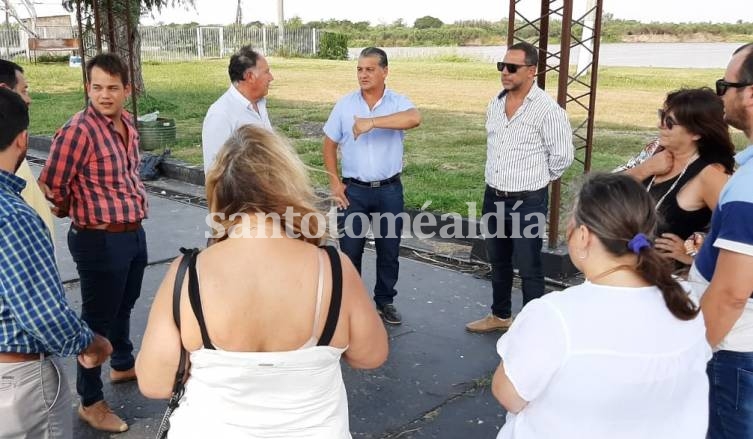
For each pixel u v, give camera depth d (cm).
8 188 210
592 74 587
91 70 326
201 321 170
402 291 566
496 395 180
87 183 329
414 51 4225
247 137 181
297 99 1920
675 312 162
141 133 1155
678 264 272
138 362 182
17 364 214
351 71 2908
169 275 179
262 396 173
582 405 166
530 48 427
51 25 4050
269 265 172
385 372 423
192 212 833
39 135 1270
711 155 273
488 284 584
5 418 215
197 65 3281
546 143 434
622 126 1400
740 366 215
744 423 217
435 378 416
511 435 187
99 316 348
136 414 369
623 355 162
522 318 175
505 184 446
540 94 434
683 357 166
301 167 183
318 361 175
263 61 420
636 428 168
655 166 291
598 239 166
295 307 171
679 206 278
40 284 203
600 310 164
